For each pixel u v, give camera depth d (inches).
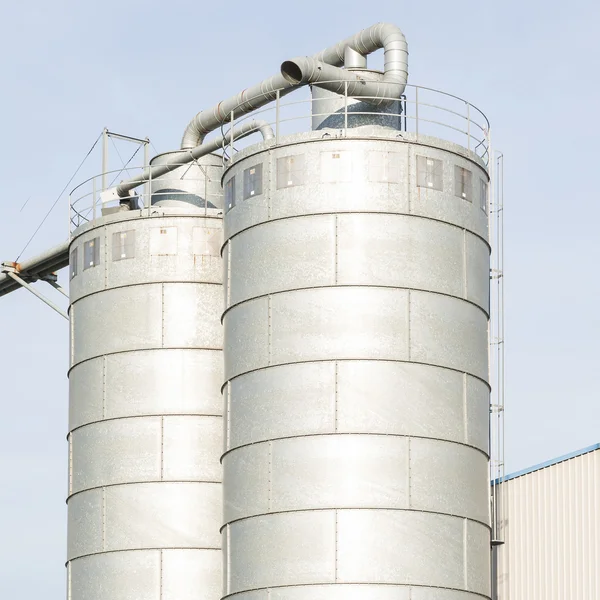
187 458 2198.6
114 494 2202.3
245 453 1953.7
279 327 1948.8
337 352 1918.1
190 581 2165.4
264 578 1900.8
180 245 2251.5
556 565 2012.8
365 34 2142.0
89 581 2199.8
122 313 2246.6
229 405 2001.7
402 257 1950.1
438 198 1989.4
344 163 1968.5
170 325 2229.3
